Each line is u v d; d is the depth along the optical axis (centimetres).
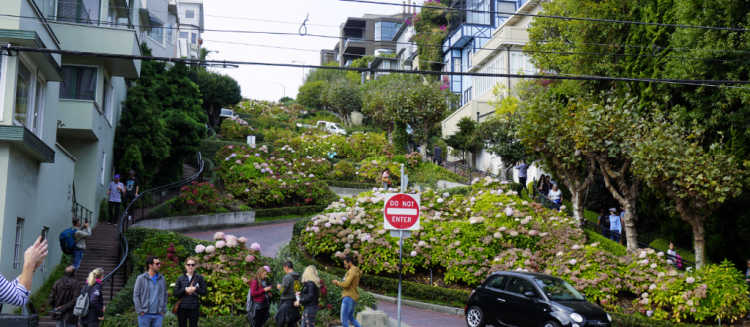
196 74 5672
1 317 455
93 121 2311
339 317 1446
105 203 2541
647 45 2580
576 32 2947
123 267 1780
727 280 1747
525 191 3119
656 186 2203
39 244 456
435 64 7819
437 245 2044
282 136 5341
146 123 2931
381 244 2027
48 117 1783
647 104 2498
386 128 6050
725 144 2191
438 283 2006
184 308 1120
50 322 1409
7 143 1453
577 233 2231
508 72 5022
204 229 2823
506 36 5103
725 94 2030
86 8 2391
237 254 1584
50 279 1742
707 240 2427
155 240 1706
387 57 10388
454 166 4800
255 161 3619
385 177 3566
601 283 1831
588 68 2880
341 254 2027
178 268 1562
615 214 2586
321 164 4028
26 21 1551
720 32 2066
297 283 1556
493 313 1471
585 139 2389
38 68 1658
